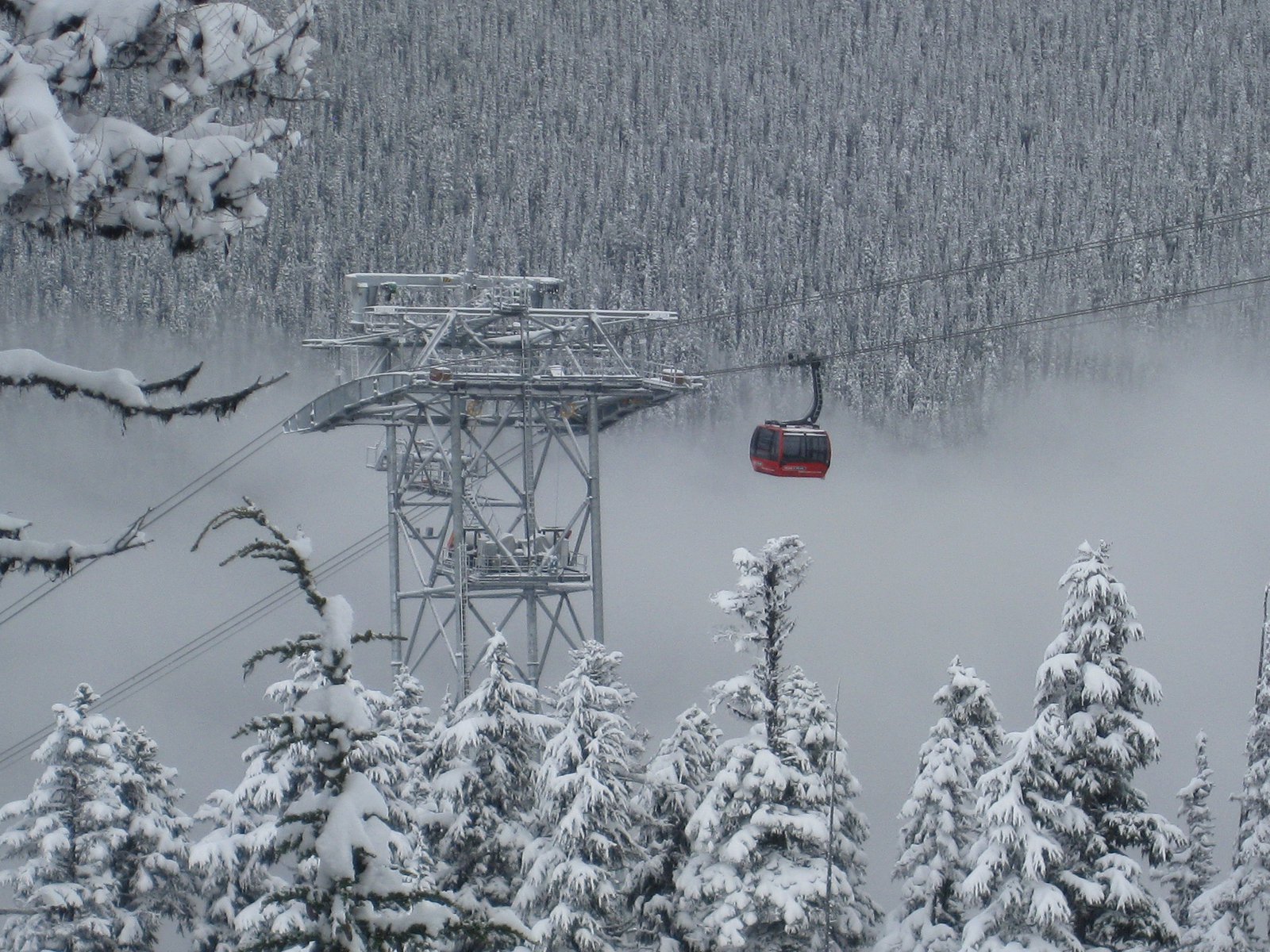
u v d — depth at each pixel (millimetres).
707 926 72000
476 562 116500
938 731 80438
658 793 78375
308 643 19281
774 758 73688
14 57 13695
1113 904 67312
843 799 79125
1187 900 82875
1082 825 68062
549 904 70000
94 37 14156
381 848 19531
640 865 77125
